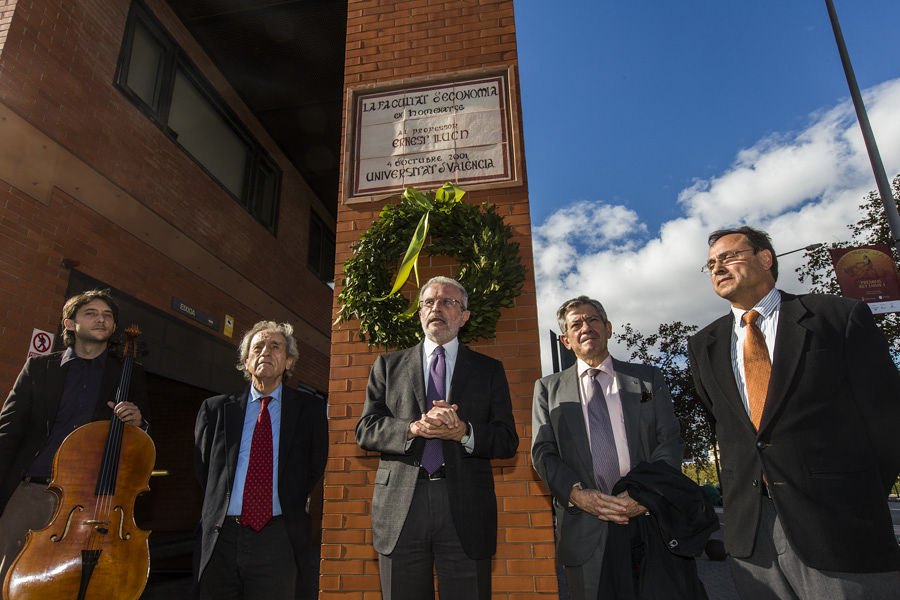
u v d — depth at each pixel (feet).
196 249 24.71
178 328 23.07
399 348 12.19
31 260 16.10
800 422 6.51
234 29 25.94
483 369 9.05
